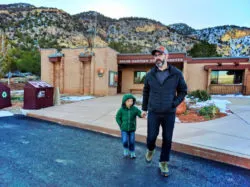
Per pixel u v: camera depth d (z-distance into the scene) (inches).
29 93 289.3
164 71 94.4
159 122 98.3
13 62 908.6
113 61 598.5
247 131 167.9
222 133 161.5
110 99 445.7
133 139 121.4
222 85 617.9
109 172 100.8
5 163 109.4
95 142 152.1
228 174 100.6
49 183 88.6
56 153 126.3
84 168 105.0
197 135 155.2
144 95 107.0
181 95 95.5
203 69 624.7
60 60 596.4
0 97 294.4
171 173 101.0
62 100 409.4
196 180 93.9
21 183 88.0
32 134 171.6
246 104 348.5
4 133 172.6
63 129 192.9
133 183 90.1
